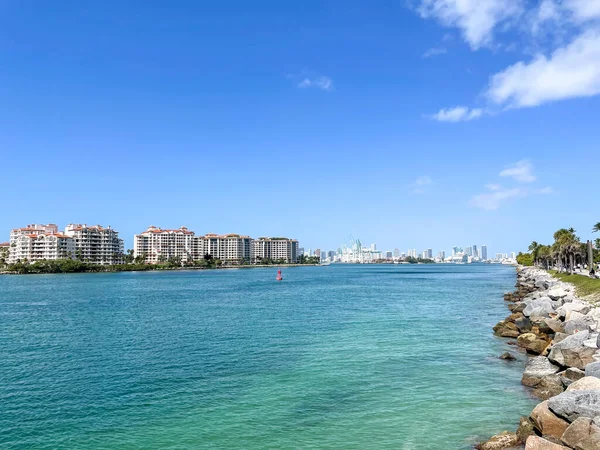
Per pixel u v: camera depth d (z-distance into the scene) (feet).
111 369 103.60
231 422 69.36
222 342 133.39
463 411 72.64
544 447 50.80
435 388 84.69
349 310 213.46
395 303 247.29
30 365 108.88
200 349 123.75
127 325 174.81
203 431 66.18
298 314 199.93
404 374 94.38
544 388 81.71
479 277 615.98
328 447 60.18
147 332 155.84
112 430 67.26
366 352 115.65
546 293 225.35
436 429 65.62
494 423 67.51
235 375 95.61
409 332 145.59
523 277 467.93
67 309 240.32
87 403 79.56
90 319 196.24
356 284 460.55
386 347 121.49
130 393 84.84
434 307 223.92
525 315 163.53
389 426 66.90
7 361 113.39
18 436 65.67
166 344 132.57
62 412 75.25
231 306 242.99
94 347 130.52
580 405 55.01
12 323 186.29
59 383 92.53
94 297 316.60
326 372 96.63
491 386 85.56
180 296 318.86
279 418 70.69
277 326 163.22
